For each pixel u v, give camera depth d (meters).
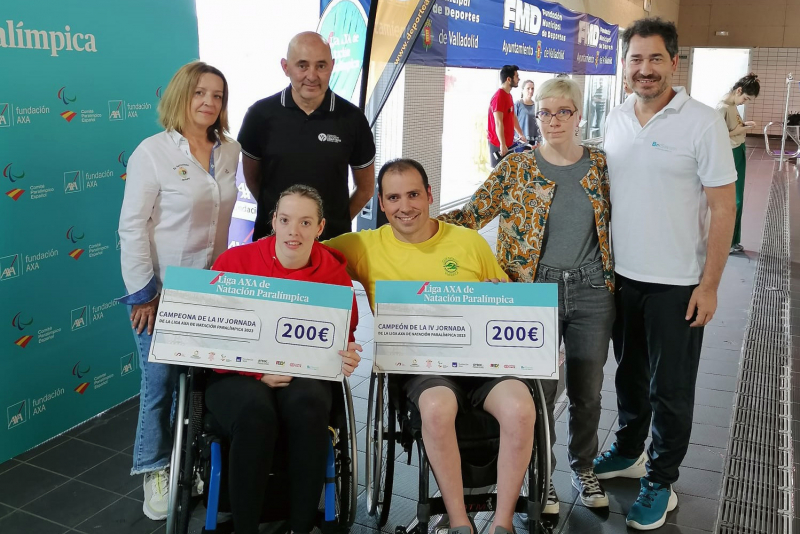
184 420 2.14
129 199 2.49
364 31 4.71
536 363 2.33
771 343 4.73
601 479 3.05
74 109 3.05
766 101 19.36
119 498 2.80
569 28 9.08
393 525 2.68
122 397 3.62
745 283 6.11
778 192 10.59
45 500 2.76
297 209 2.29
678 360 2.54
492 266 2.59
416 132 6.28
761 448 3.33
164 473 2.70
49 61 2.90
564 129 2.44
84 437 3.26
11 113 2.77
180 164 2.54
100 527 2.61
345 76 4.80
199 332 2.24
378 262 2.55
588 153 2.56
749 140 18.53
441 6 5.77
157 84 3.47
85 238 3.22
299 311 2.27
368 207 5.90
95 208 3.24
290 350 2.26
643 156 2.45
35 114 2.88
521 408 2.13
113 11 3.17
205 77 2.51
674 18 18.77
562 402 3.75
